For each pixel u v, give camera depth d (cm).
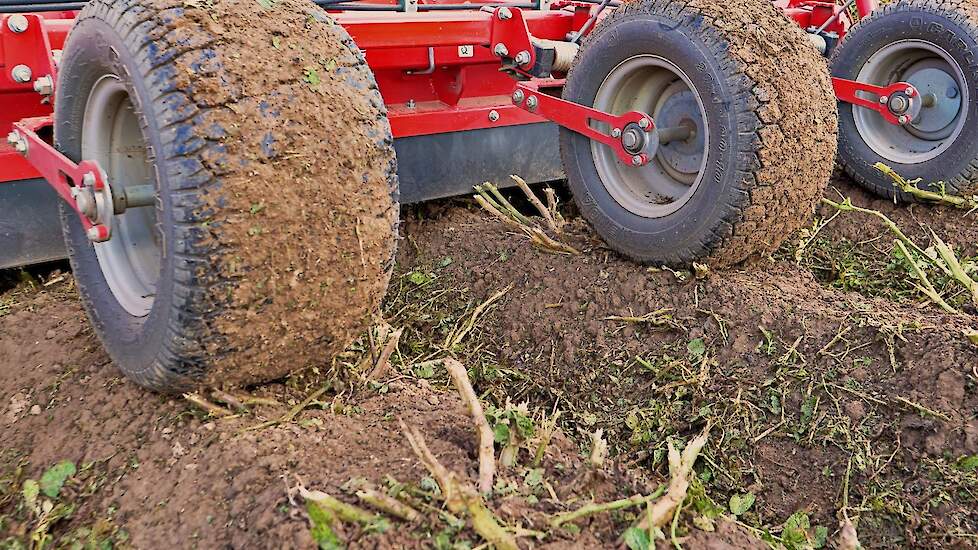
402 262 376
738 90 268
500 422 209
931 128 406
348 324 212
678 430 259
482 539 166
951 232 382
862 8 440
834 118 290
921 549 210
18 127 253
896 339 255
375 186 204
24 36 263
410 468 190
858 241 386
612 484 204
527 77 350
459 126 380
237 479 189
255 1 198
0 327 283
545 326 308
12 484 214
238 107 182
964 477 216
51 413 234
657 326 289
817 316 270
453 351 312
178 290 186
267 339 200
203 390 216
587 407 279
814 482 234
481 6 394
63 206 249
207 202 178
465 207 417
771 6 291
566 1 431
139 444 215
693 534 191
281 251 189
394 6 367
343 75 201
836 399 246
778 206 283
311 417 219
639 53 299
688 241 293
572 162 337
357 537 164
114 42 193
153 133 180
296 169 188
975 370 236
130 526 192
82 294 250
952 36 377
